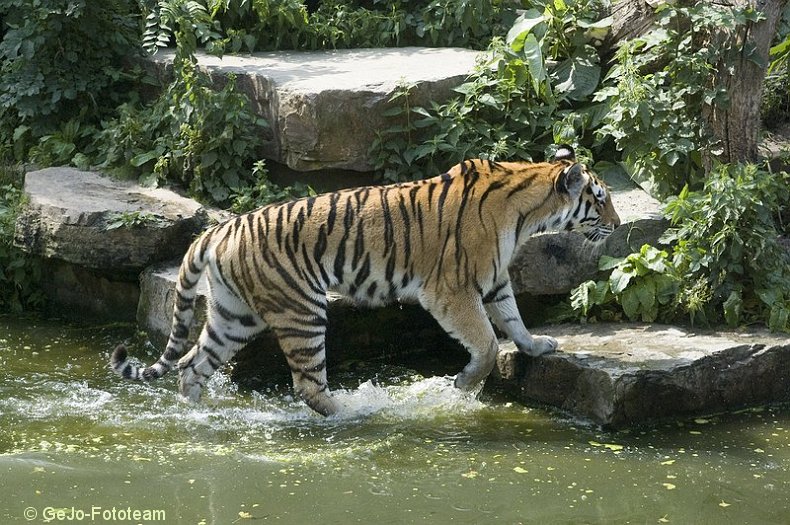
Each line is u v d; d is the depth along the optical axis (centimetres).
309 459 890
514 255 1029
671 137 1216
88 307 1266
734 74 1209
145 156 1322
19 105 1432
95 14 1455
